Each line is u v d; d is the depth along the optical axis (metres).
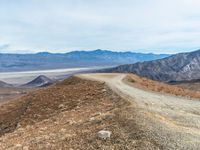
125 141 14.48
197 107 27.70
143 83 55.19
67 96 39.69
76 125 20.09
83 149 14.25
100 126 17.56
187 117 21.86
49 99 40.03
